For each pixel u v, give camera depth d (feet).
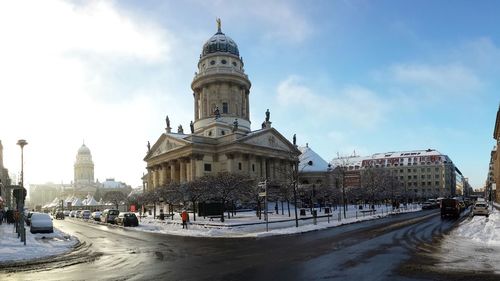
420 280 48.08
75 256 76.23
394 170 599.57
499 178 338.13
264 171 325.21
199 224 149.69
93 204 533.55
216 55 373.20
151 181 374.22
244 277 51.85
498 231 97.50
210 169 317.63
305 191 294.87
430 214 210.38
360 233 110.01
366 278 49.65
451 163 620.90
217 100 361.71
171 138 333.83
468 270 53.62
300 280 49.24
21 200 101.09
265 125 349.00
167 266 61.87
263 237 105.70
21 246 90.63
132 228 154.51
